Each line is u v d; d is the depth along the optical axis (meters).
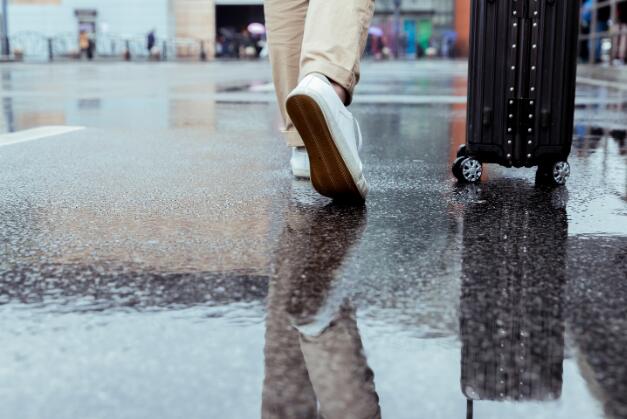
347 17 2.11
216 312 1.25
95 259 1.59
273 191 2.42
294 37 2.49
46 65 22.69
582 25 18.19
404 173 2.81
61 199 2.29
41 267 1.54
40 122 5.11
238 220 1.98
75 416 0.88
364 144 3.81
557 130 2.46
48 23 33.78
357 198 2.18
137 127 4.74
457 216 2.01
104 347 1.10
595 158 3.25
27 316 1.24
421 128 4.65
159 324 1.20
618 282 1.41
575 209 2.11
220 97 7.85
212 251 1.65
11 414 0.88
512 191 2.40
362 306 1.28
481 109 2.46
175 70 18.61
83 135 4.25
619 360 1.04
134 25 33.72
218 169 2.93
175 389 0.95
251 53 36.22
